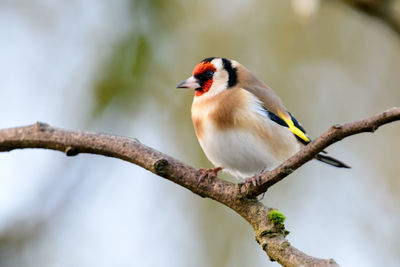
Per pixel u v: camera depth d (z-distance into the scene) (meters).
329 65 14.19
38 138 6.14
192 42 13.49
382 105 13.98
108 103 11.90
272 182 5.56
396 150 13.25
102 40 12.42
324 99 13.85
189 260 11.66
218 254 11.69
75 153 6.10
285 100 13.67
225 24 14.05
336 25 14.23
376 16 10.09
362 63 14.39
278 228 5.49
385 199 12.69
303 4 10.34
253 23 14.19
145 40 12.12
